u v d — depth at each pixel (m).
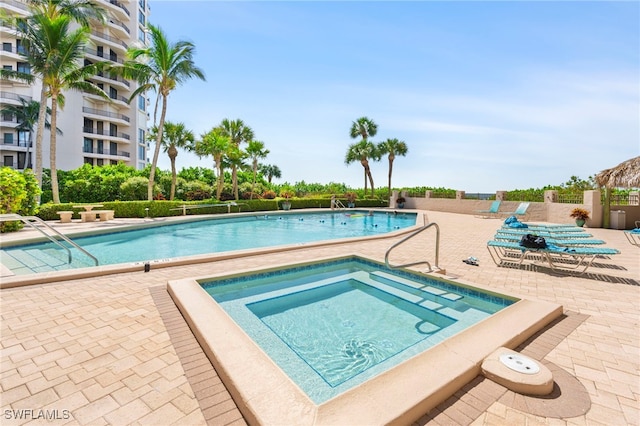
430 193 21.72
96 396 1.96
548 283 4.48
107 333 2.83
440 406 1.86
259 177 31.41
